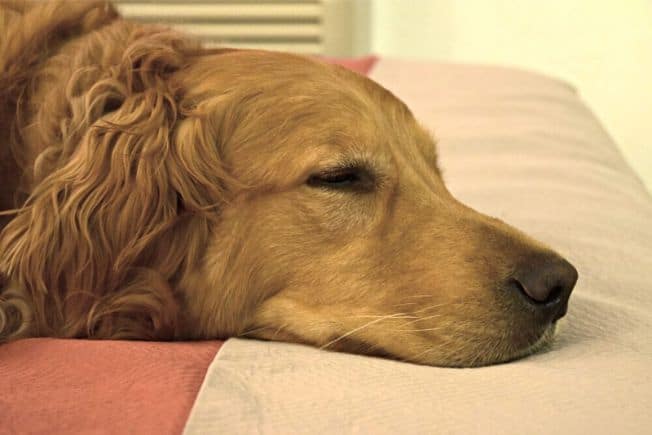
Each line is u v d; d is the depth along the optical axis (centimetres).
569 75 407
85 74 151
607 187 210
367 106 153
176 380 108
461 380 112
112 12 179
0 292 139
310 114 147
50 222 138
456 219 147
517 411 100
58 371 112
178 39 163
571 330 138
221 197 145
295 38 414
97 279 139
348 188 147
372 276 143
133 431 96
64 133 144
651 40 383
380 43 440
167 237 143
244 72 153
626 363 118
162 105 147
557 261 137
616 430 96
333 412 99
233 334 147
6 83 154
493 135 241
